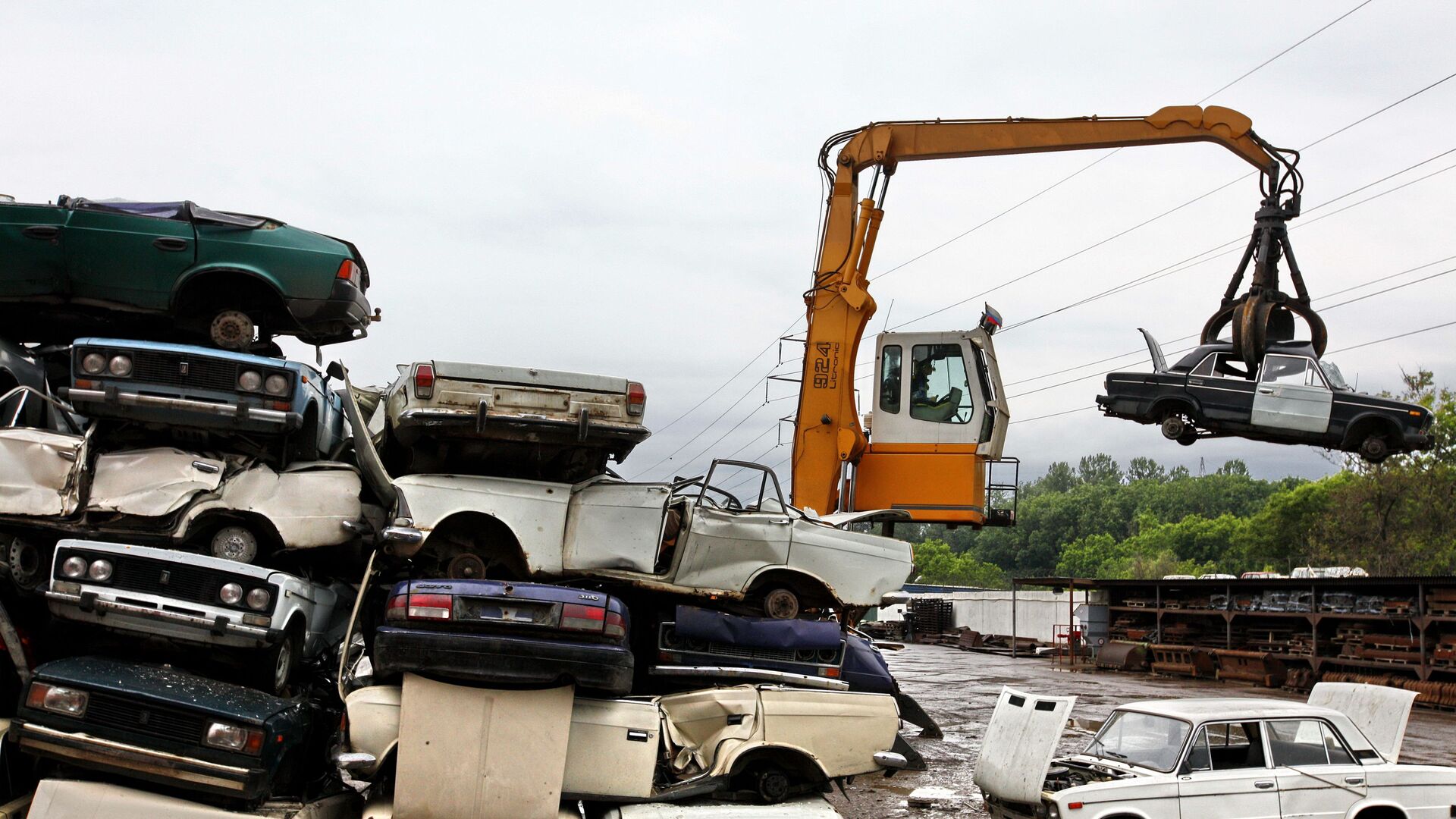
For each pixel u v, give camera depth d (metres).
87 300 10.05
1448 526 51.00
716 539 10.73
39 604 8.72
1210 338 19.30
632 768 7.93
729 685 9.45
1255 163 17.95
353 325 11.02
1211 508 157.38
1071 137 18.58
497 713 7.62
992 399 17.86
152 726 7.12
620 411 9.88
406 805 7.42
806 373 18.36
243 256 10.27
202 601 7.79
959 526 17.98
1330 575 31.11
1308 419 20.16
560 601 7.76
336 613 9.86
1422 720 21.67
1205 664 30.42
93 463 8.83
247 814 7.10
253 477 9.20
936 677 29.31
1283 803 8.88
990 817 9.90
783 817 7.93
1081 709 20.95
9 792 7.40
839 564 11.19
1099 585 36.12
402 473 10.94
